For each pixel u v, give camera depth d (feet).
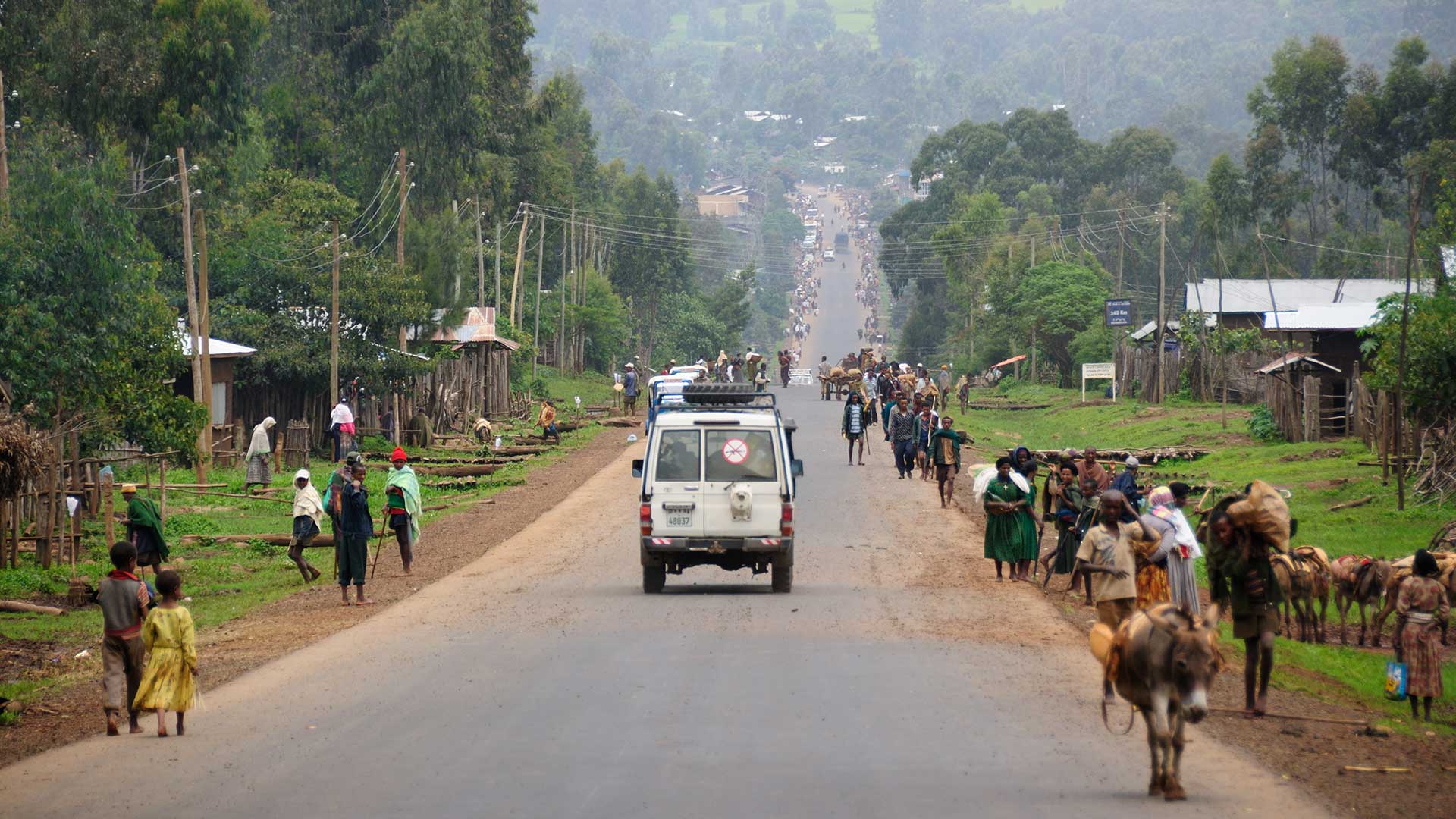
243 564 215.72
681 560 166.30
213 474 324.19
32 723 112.16
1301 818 76.02
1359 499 263.90
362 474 170.40
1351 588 168.04
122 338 267.18
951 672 116.88
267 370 393.91
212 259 410.52
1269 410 407.64
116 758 93.86
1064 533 172.55
